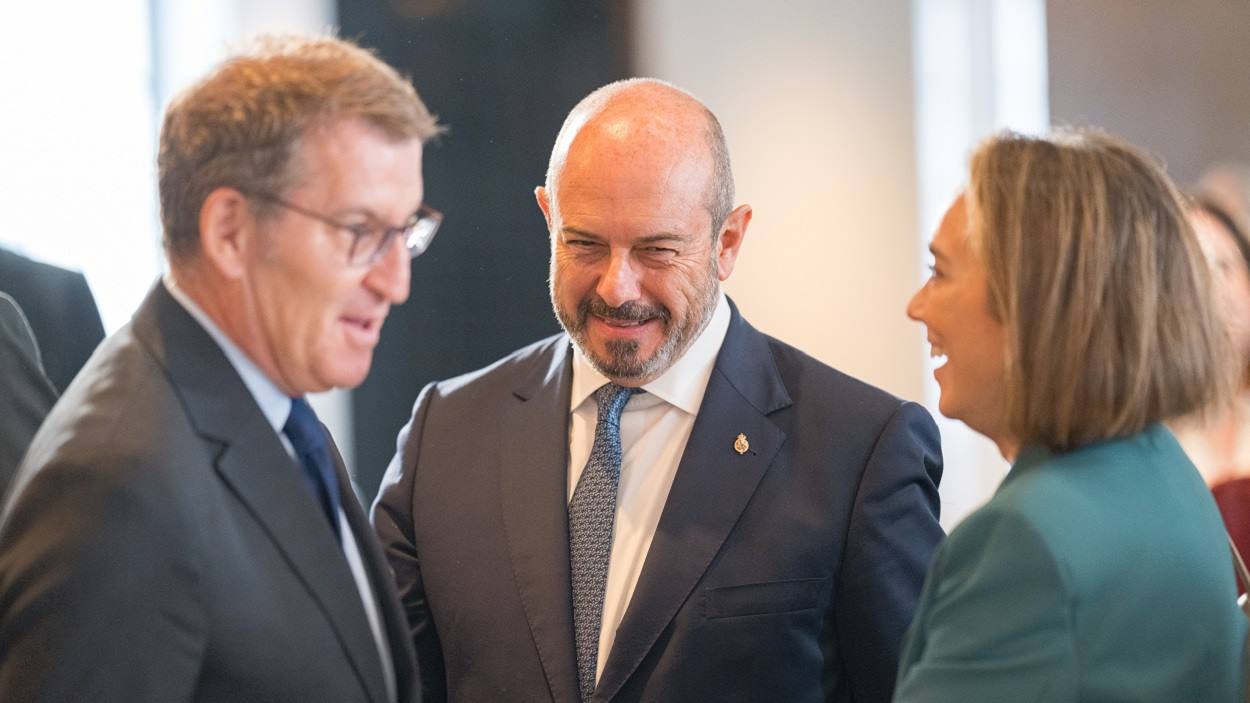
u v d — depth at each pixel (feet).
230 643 4.23
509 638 5.91
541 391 6.38
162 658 3.99
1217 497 8.00
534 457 6.16
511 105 13.03
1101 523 4.04
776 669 5.79
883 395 6.18
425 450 6.49
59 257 12.76
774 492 5.98
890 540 5.85
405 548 6.36
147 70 12.78
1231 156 13.69
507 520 6.07
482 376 6.67
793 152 13.43
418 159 4.62
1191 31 13.65
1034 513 4.01
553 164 5.99
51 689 3.80
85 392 4.32
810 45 13.35
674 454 6.10
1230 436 7.97
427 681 6.30
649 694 5.73
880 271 13.62
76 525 3.91
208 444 4.41
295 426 4.84
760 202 13.47
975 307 4.50
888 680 5.80
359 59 4.55
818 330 13.64
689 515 5.91
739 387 6.17
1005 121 13.71
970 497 13.67
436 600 6.14
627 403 6.16
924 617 4.40
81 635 3.83
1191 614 4.11
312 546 4.55
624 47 13.10
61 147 12.69
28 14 12.55
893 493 5.92
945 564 4.29
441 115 12.95
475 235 13.03
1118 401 4.18
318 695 4.44
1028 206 4.29
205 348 4.51
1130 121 13.80
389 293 4.59
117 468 4.00
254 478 4.46
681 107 5.86
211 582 4.17
